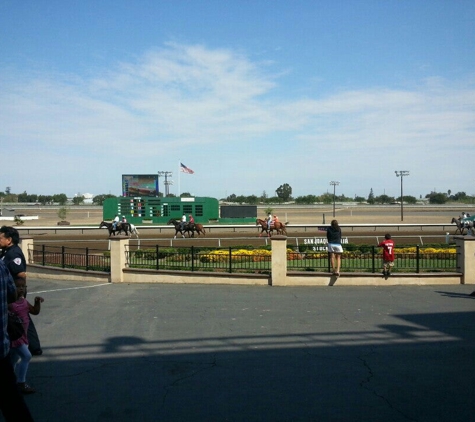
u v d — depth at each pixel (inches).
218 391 277.9
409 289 620.4
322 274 649.6
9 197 7755.9
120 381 294.7
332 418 242.2
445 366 319.9
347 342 376.5
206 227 1872.5
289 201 6742.1
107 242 1408.7
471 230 1562.5
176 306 517.3
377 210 4188.0
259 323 438.0
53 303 541.3
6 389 203.3
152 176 2495.1
